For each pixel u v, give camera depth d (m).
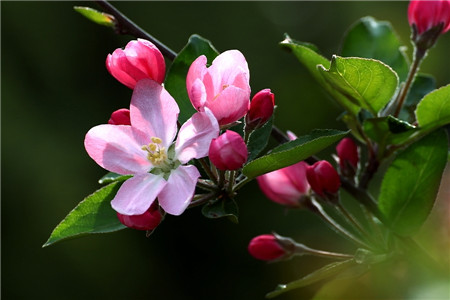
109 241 2.13
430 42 0.87
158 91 0.82
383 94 0.84
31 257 2.09
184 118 0.86
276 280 2.04
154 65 0.82
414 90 0.90
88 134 0.82
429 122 0.85
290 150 0.80
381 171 1.02
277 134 0.87
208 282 2.14
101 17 0.88
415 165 0.85
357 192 0.86
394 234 0.85
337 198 0.86
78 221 0.84
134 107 0.82
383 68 0.83
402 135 0.85
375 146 0.87
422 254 0.85
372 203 0.86
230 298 2.09
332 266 0.84
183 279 2.15
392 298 0.81
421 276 0.81
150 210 0.81
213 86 0.81
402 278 0.82
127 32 0.88
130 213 0.80
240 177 0.83
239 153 0.80
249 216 2.12
